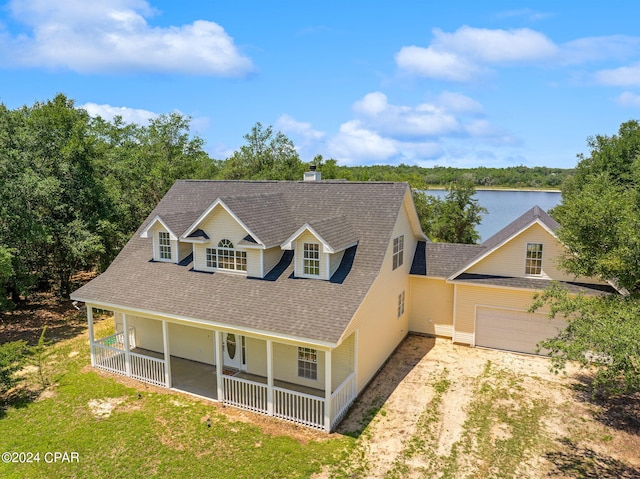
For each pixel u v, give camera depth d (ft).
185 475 39.47
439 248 76.07
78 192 88.28
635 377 33.47
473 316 68.80
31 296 95.61
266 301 52.60
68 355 67.77
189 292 57.67
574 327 38.14
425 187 181.88
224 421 48.34
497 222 213.46
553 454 41.93
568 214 46.98
